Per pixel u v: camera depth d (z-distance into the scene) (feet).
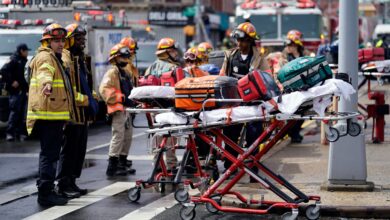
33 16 159.74
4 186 85.10
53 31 72.95
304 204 68.39
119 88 90.84
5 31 147.13
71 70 77.51
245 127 78.89
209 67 96.07
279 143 115.14
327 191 74.59
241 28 81.87
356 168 74.43
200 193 73.41
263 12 213.05
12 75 127.13
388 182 79.46
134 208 72.38
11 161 104.53
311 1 214.07
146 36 239.09
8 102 130.62
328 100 63.16
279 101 62.95
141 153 110.63
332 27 282.97
